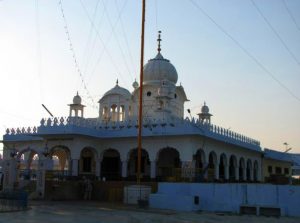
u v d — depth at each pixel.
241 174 41.25
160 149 32.28
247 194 22.16
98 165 34.72
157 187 26.47
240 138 39.06
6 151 39.06
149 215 19.00
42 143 36.56
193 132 30.45
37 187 27.80
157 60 42.16
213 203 22.91
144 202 23.34
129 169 36.38
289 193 21.14
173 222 16.38
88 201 27.33
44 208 20.84
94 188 29.17
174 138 31.73
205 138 32.44
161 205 23.44
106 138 34.41
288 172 56.47
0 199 20.58
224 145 36.47
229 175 40.34
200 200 23.30
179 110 42.34
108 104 40.03
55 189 27.94
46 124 33.22
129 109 39.72
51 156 33.78
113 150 36.72
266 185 21.75
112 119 39.81
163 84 37.91
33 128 36.38
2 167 29.39
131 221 16.14
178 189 24.33
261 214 21.17
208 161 33.19
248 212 21.61
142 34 25.86
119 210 21.12
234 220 17.94
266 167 48.59
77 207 22.08
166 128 31.58
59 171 31.42
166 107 37.38
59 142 33.53
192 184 23.88
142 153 36.22
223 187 22.86
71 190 28.66
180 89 42.09
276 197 21.41
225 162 36.81
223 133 35.22
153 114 38.09
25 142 37.97
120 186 28.31
